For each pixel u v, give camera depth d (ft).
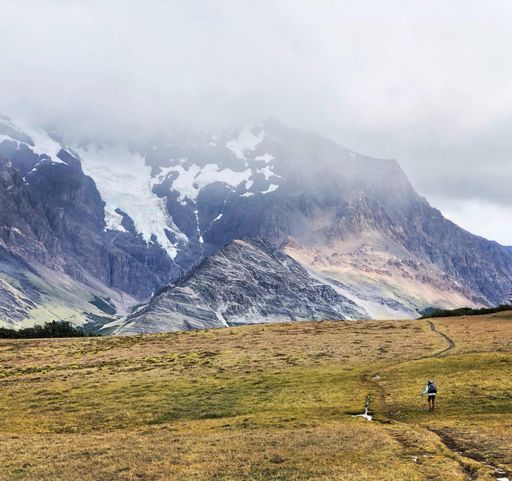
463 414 196.44
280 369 303.89
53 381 307.58
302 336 436.35
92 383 294.05
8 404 257.34
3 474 138.31
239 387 263.70
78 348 446.19
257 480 123.03
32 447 168.35
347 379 269.44
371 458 136.98
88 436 186.19
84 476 132.57
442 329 426.92
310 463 135.54
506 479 116.98
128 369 332.39
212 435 174.09
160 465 139.23
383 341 383.04
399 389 239.50
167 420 214.69
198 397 247.70
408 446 149.48
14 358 408.67
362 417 199.11
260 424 191.21
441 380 249.55
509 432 160.35
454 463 129.80
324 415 204.64
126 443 167.63
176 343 439.63
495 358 288.30
